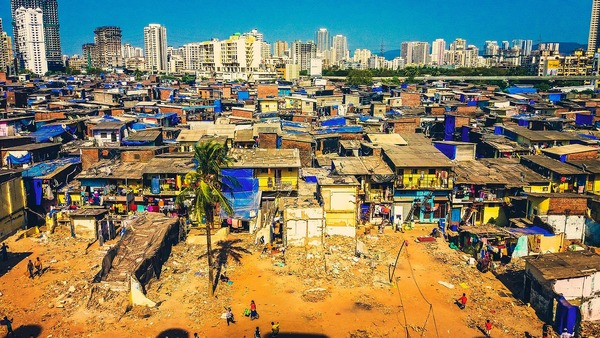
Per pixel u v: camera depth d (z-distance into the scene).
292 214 54.97
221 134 89.56
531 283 44.12
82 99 158.62
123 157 70.19
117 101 157.75
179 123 124.19
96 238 59.12
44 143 83.75
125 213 63.41
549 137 87.06
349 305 43.94
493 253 52.84
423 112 126.25
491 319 42.09
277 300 44.66
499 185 63.16
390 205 64.25
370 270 50.78
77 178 62.91
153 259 48.28
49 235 60.34
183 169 62.91
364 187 63.84
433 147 73.06
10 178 60.81
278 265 51.53
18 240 58.94
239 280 48.47
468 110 126.50
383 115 128.75
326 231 59.62
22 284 47.56
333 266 51.09
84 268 51.19
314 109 146.00
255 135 88.50
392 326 40.84
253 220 59.66
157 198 63.09
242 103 153.38
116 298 44.25
